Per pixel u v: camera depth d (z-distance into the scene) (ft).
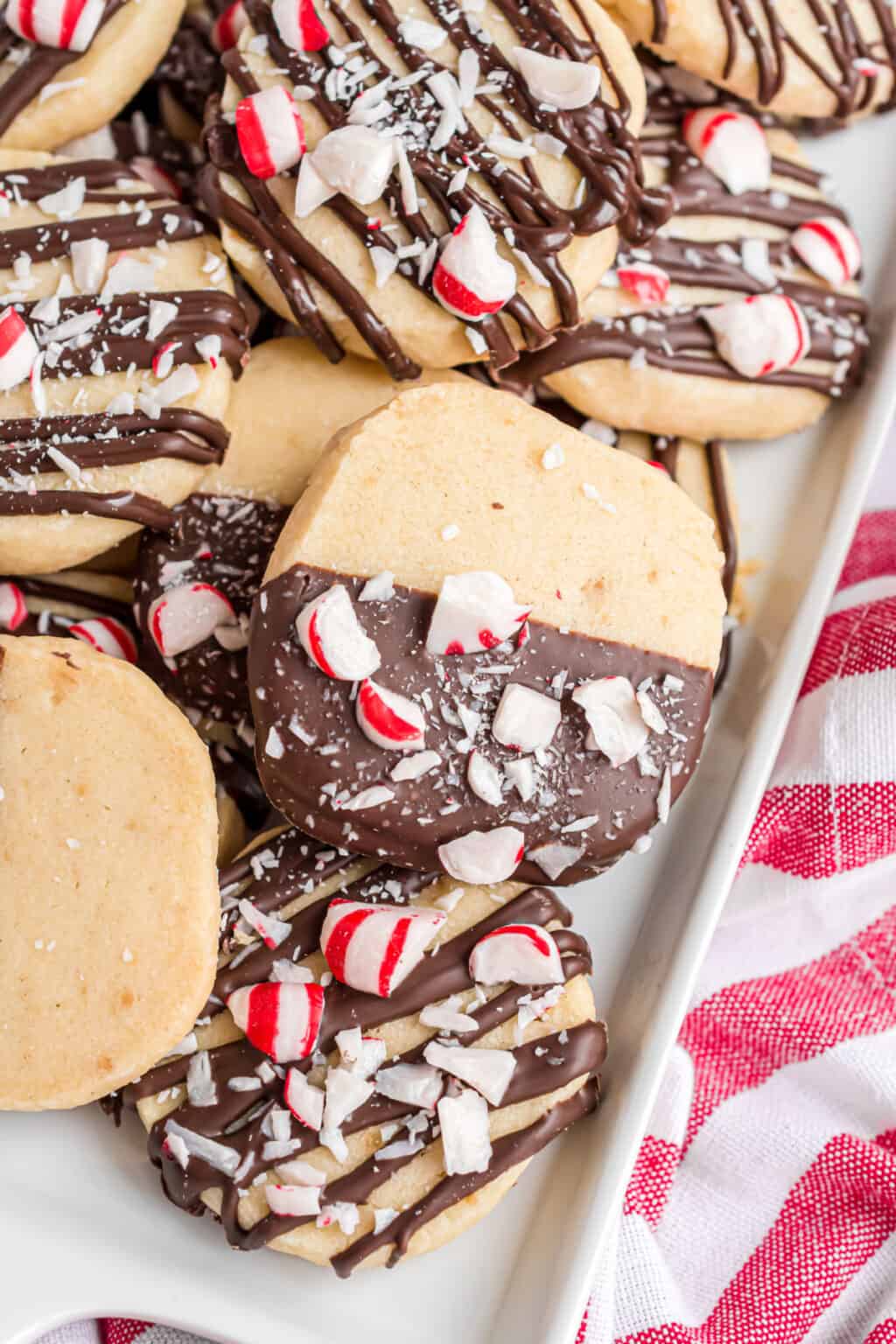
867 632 1.26
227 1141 1.11
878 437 1.24
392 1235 1.11
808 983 1.25
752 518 1.26
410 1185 1.11
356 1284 1.13
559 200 1.14
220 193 1.14
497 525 1.13
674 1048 1.23
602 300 1.21
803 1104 1.24
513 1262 1.14
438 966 1.13
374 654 1.10
